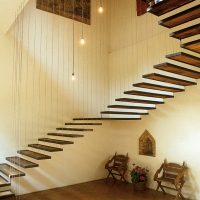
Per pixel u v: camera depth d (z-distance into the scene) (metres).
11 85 6.39
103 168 8.10
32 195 6.19
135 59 7.69
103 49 8.60
